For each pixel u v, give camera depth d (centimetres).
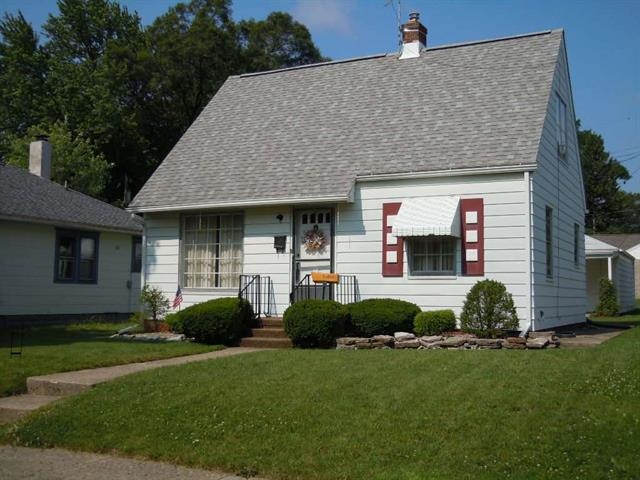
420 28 1881
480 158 1450
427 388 848
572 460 619
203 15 4522
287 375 966
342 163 1617
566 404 753
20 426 848
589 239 3097
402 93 1762
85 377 1042
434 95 1702
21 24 4366
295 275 1634
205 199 1700
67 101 4141
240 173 1738
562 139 1748
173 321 1552
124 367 1152
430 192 1492
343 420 758
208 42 4353
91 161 3784
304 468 658
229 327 1443
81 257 2433
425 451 664
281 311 1636
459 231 1450
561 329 1652
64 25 4434
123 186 4400
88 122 4106
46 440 801
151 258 1823
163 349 1348
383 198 1544
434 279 1476
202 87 4522
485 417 731
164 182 1828
